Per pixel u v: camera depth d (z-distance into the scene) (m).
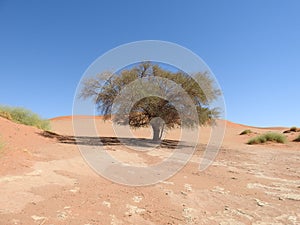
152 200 4.02
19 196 3.67
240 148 13.99
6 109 14.15
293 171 7.20
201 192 4.65
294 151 12.84
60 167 6.00
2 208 3.17
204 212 3.61
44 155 7.31
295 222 3.32
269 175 6.54
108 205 3.65
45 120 16.23
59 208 3.38
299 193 4.77
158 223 3.15
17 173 4.91
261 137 17.92
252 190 4.93
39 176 4.93
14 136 9.17
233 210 3.73
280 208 3.88
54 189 4.20
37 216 3.05
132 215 3.36
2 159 5.61
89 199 3.85
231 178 5.98
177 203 3.95
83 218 3.11
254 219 3.40
